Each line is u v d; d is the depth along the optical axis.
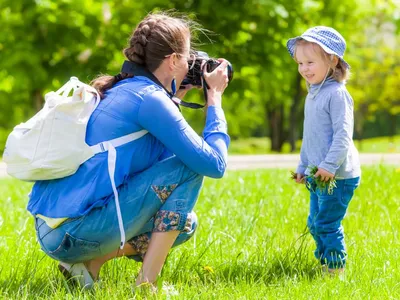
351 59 32.34
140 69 3.86
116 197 3.58
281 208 6.34
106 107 3.70
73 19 20.44
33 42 20.39
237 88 22.16
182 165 3.72
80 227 3.61
